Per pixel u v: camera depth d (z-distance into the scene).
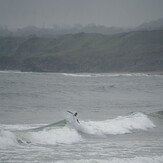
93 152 55.66
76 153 54.38
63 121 76.75
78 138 68.25
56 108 122.31
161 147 61.91
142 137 74.12
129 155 54.22
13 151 53.09
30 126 80.19
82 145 61.97
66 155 52.59
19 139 59.91
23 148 55.62
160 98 178.12
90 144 63.34
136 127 87.38
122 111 119.44
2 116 97.69
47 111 113.38
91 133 74.44
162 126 93.12
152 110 124.81
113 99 166.88
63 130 70.06
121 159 49.81
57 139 64.56
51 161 48.44
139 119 93.81
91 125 79.56
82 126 76.62
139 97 182.25
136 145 63.41
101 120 94.88
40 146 58.34
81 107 128.50
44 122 88.81
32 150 54.78
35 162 47.44
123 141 67.88
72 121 77.12
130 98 175.12
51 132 67.44
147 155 54.62
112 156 53.00
